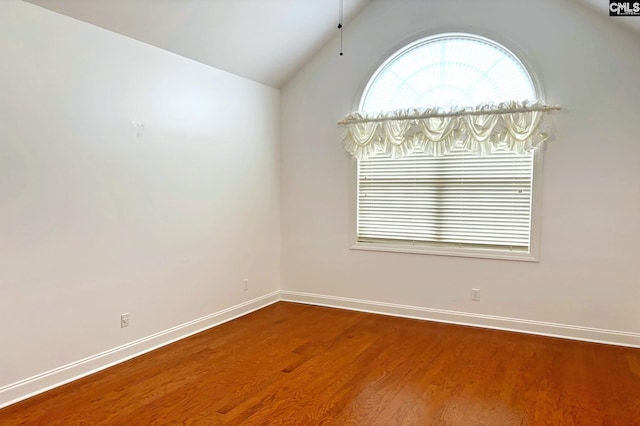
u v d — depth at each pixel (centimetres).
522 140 380
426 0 420
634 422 241
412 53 437
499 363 324
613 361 327
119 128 321
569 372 308
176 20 334
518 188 396
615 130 356
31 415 248
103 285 313
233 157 434
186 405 260
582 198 369
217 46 384
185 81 376
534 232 386
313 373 307
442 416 248
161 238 358
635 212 354
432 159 429
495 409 256
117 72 318
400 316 447
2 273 255
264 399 269
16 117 259
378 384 289
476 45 410
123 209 326
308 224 493
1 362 257
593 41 360
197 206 393
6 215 256
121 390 279
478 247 415
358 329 405
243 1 350
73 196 291
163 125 356
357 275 469
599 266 367
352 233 468
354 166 461
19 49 259
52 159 278
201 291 401
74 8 281
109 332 319
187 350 351
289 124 497
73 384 287
